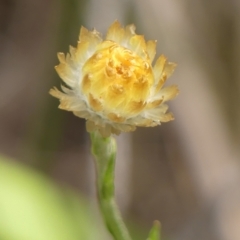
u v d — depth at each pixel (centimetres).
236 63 32
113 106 25
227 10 33
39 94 36
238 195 32
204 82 32
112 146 26
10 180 27
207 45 32
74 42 33
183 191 39
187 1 32
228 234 31
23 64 41
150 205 39
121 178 33
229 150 32
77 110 25
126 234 26
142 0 32
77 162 39
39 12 41
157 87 25
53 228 27
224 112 32
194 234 32
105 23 32
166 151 40
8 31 42
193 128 32
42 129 36
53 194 28
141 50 26
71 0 32
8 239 26
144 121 25
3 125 40
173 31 32
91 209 31
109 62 25
